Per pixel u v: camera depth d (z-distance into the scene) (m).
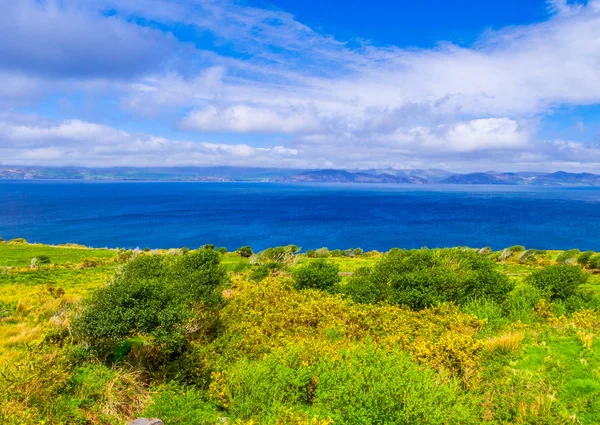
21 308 18.86
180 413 9.87
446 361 11.54
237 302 19.61
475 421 8.63
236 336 15.23
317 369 10.95
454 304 19.41
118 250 65.56
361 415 7.96
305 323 16.86
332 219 167.75
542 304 18.30
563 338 12.95
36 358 10.76
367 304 19.77
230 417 10.12
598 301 20.25
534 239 113.50
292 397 10.29
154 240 115.19
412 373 9.19
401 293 19.97
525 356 11.72
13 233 123.44
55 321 15.50
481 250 60.88
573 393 9.59
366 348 11.73
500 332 14.77
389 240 115.12
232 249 101.62
